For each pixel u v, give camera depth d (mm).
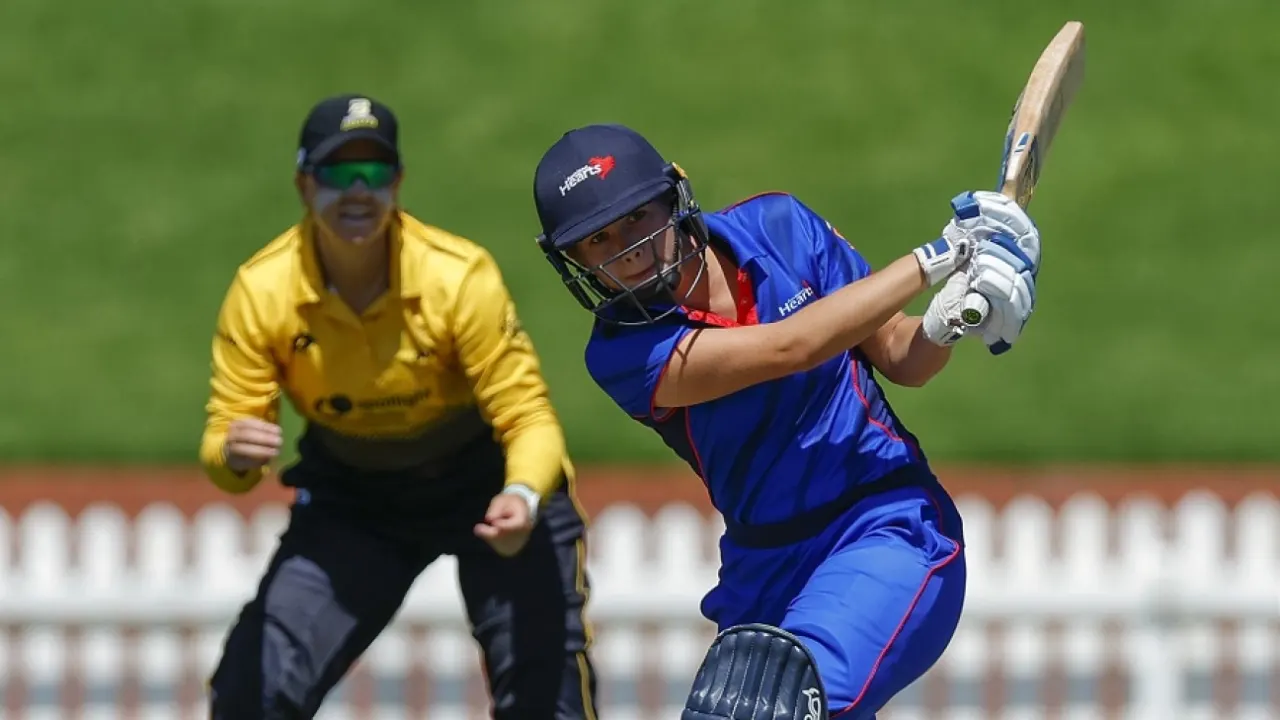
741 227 13609
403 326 15367
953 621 13539
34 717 26750
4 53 51406
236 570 26891
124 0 53125
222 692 15898
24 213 46562
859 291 12484
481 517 16578
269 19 52531
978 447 38594
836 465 13477
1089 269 44250
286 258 15523
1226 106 48906
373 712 26812
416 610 25484
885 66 50188
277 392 15922
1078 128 48500
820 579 13273
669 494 35219
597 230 12609
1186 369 41031
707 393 12945
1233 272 44000
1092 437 38844
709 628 25953
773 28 51688
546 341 41781
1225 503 35656
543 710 16219
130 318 43344
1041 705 26891
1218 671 26344
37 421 39781
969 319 12414
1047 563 27297
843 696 12781
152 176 47750
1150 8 51781
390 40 51781
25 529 28734
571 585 16578
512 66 50875
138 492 35938
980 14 51750
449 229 45375
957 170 46594
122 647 26812
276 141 48750
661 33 51812
